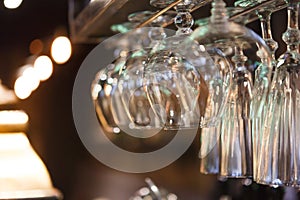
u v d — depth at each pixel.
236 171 1.27
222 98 1.18
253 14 1.41
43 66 3.29
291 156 1.06
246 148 1.26
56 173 3.58
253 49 1.24
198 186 3.45
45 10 3.66
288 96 1.08
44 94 3.57
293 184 1.05
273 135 1.08
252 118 1.20
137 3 1.44
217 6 1.31
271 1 1.18
